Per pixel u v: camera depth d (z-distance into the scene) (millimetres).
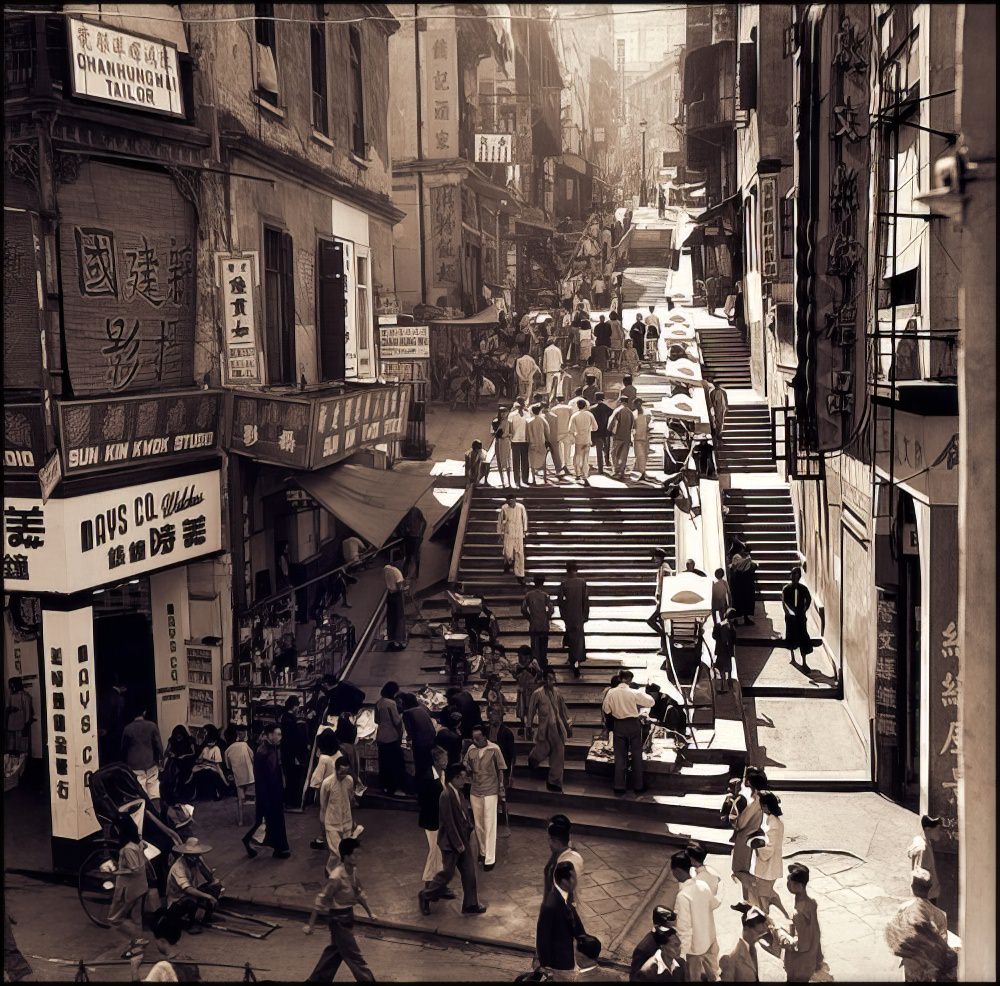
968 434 7188
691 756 15180
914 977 9422
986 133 6996
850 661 16938
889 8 13977
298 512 20391
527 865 13336
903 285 14297
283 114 19484
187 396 15156
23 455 12477
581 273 49781
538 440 23531
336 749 13625
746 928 9266
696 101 36562
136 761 14102
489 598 20484
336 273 21953
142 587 17000
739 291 33625
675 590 16719
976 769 7152
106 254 14133
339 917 10008
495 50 42375
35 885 12891
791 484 23047
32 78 12602
